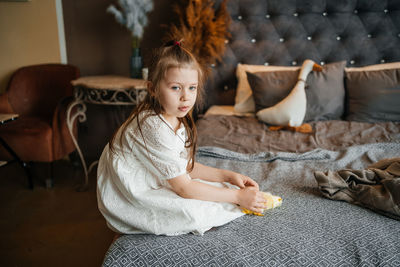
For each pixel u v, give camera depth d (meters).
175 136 0.95
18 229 1.83
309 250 0.83
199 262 0.80
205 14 2.32
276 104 2.15
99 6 2.59
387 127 1.94
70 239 1.75
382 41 2.38
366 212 1.04
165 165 0.93
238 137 1.88
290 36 2.48
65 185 2.42
